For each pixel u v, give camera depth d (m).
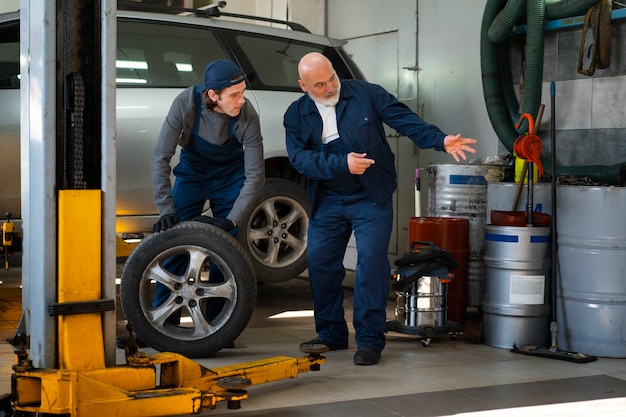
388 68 8.36
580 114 6.50
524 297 5.09
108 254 3.44
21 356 3.43
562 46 6.61
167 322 4.86
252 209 6.34
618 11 6.11
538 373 4.51
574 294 5.02
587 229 4.95
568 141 6.59
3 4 9.58
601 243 4.91
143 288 4.63
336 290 4.95
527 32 6.46
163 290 4.91
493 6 6.71
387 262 4.70
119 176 6.07
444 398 3.96
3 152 5.89
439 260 5.22
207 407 3.42
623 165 5.88
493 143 7.23
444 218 5.77
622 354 4.91
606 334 4.93
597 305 4.94
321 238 4.84
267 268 6.42
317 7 9.11
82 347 3.37
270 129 6.45
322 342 4.95
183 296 4.66
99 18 3.45
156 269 4.64
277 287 7.68
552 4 6.43
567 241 5.03
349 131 4.57
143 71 6.23
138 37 6.27
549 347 5.08
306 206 6.51
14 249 5.39
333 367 4.55
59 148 3.39
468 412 3.74
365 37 8.64
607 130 6.33
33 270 3.41
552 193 5.00
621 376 4.48
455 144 4.38
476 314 6.46
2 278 7.52
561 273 5.08
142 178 6.14
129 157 6.09
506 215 5.19
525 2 6.45
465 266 5.77
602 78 6.34
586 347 4.98
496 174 6.11
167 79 6.29
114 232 3.45
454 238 5.70
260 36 6.69
